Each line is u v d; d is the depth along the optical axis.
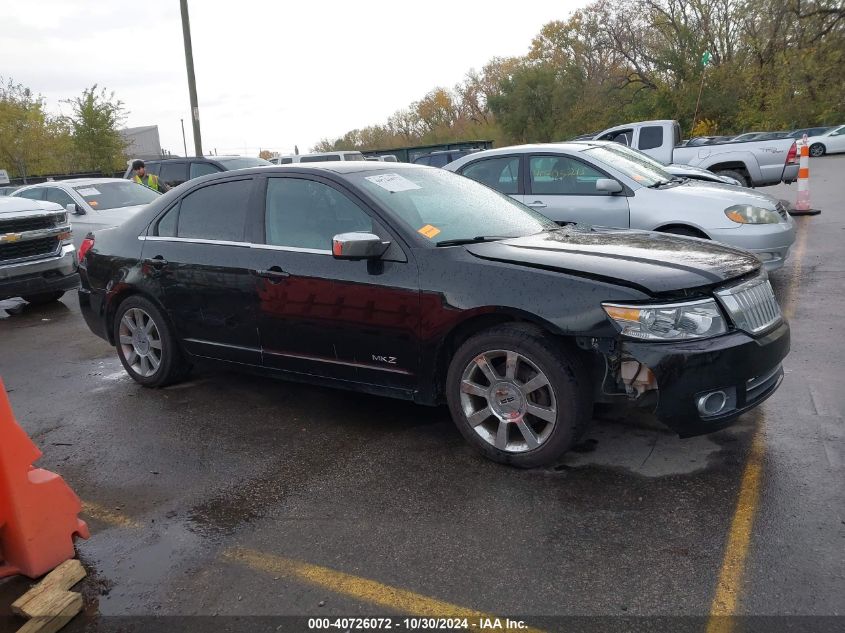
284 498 3.59
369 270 4.05
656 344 3.32
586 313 3.41
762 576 2.73
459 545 3.07
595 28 44.78
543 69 44.06
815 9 34.22
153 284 5.10
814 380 4.70
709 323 3.38
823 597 2.59
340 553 3.07
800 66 37.84
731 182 9.93
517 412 3.68
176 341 5.21
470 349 3.74
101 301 5.53
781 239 6.89
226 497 3.64
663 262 3.59
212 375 5.70
